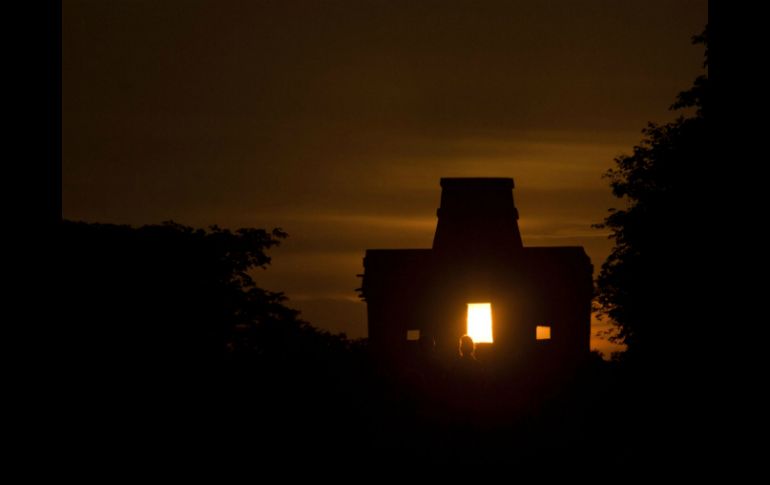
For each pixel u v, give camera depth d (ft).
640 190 327.67
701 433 201.57
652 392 283.59
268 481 214.48
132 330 291.17
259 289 362.74
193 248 334.44
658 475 215.10
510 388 341.41
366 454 247.29
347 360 386.73
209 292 333.83
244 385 306.76
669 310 284.20
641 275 316.19
